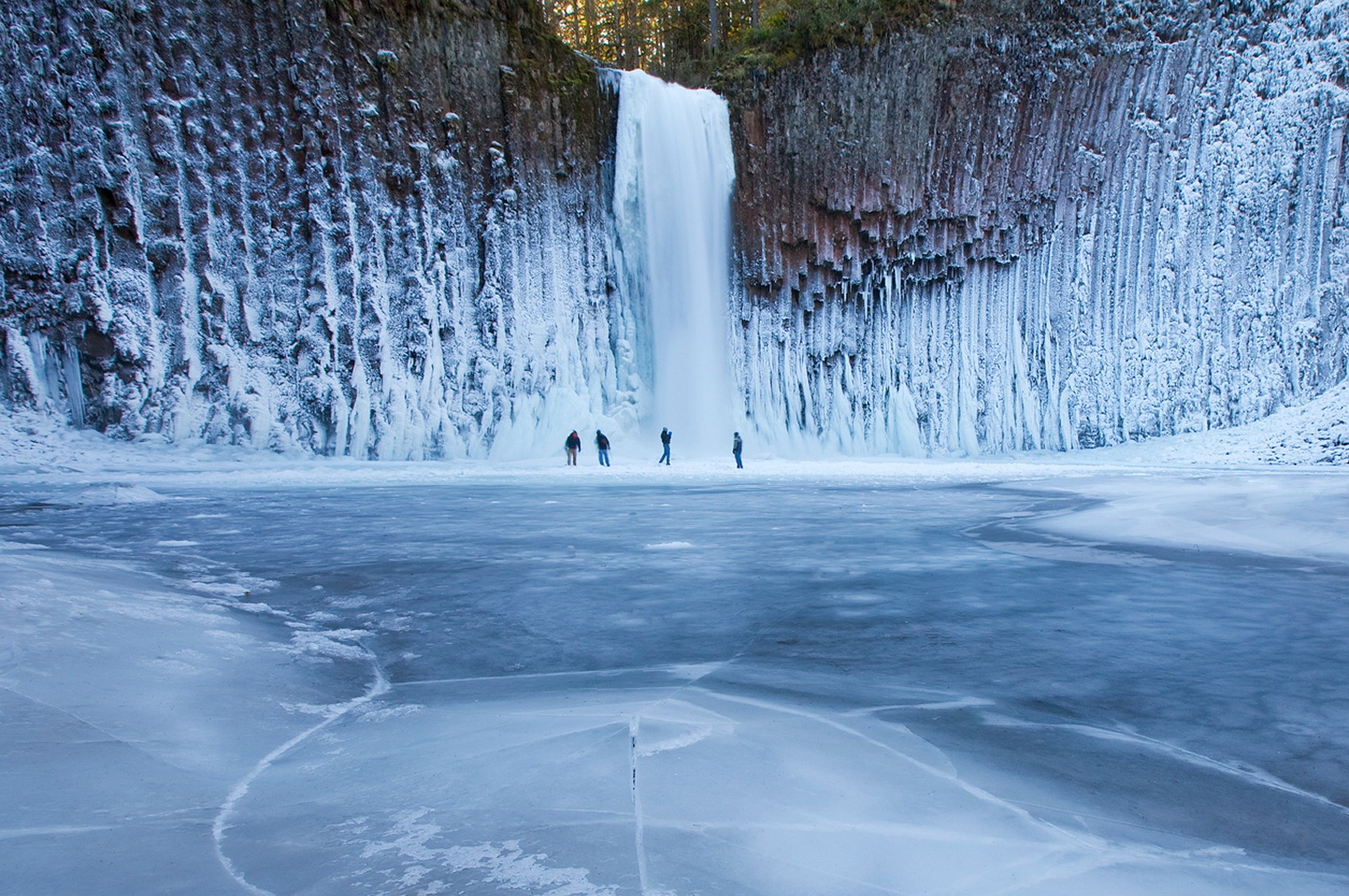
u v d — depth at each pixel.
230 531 9.98
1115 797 2.29
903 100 38.53
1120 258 38.41
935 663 3.87
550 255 34.78
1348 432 29.91
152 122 27.52
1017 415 38.94
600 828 1.98
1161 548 8.03
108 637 3.73
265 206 29.00
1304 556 7.40
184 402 27.08
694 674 3.73
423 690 3.54
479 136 33.16
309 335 29.17
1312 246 35.81
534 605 5.41
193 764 2.50
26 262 26.25
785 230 39.00
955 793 2.27
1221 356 36.66
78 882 1.70
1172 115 37.97
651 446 35.88
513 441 32.56
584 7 56.16
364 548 8.31
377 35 30.95
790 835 1.95
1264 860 1.91
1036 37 38.56
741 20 52.97
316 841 1.94
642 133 37.16
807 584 6.11
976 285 39.72
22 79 26.58
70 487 17.17
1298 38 36.25
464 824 2.03
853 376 39.62
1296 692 3.39
